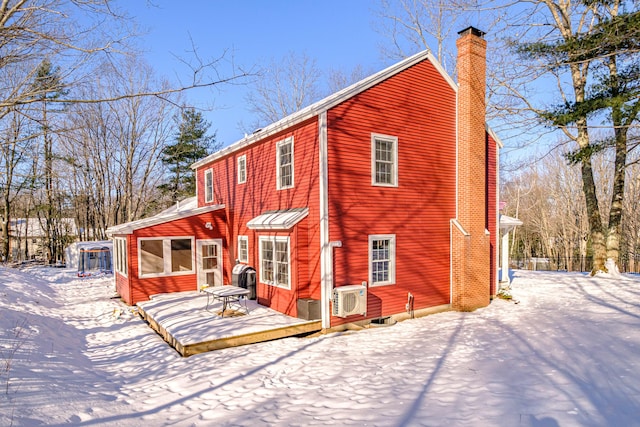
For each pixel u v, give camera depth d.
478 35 12.61
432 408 4.84
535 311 11.61
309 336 9.49
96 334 10.24
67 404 4.95
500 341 8.25
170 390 6.02
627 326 8.72
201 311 10.93
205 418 4.92
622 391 5.04
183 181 36.44
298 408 5.16
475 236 12.27
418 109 11.63
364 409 4.98
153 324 10.35
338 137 9.92
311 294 10.22
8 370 5.62
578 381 5.49
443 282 12.20
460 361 6.93
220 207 15.17
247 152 13.83
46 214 36.75
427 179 11.82
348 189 10.09
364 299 9.95
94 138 30.80
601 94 13.64
